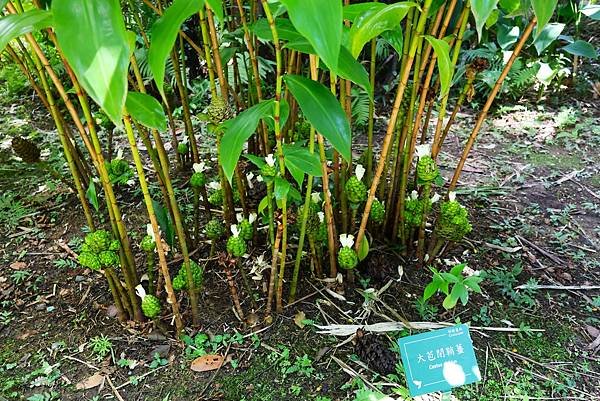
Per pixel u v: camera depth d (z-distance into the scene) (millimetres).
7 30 852
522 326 1515
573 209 2119
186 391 1345
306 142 1687
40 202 2205
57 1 740
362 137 2820
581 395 1325
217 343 1473
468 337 1329
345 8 1129
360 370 1391
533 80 3191
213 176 2316
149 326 1533
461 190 2244
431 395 1325
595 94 3252
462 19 1370
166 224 1569
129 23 2574
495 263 1779
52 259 1870
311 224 1490
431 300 1611
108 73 727
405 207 1661
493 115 3068
